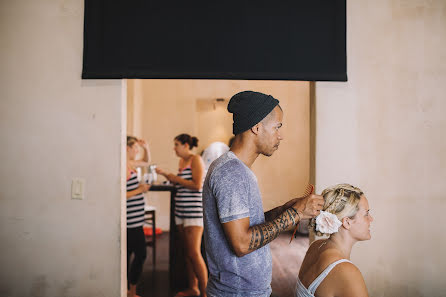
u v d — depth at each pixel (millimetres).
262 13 2332
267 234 1401
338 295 1402
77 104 2371
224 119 7199
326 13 2350
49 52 2385
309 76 2328
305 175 6703
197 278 3400
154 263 4582
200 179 3367
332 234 1567
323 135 2383
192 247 3344
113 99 2355
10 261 2367
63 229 2355
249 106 1494
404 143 2387
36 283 2359
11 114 2387
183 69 2322
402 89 2395
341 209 1527
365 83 2395
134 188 3275
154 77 2322
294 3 2342
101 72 2332
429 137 2385
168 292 3680
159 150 6746
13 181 2377
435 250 2363
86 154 2359
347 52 2393
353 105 2387
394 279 2355
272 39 2328
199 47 2326
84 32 2346
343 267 1413
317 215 1495
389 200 2379
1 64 2396
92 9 2346
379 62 2396
